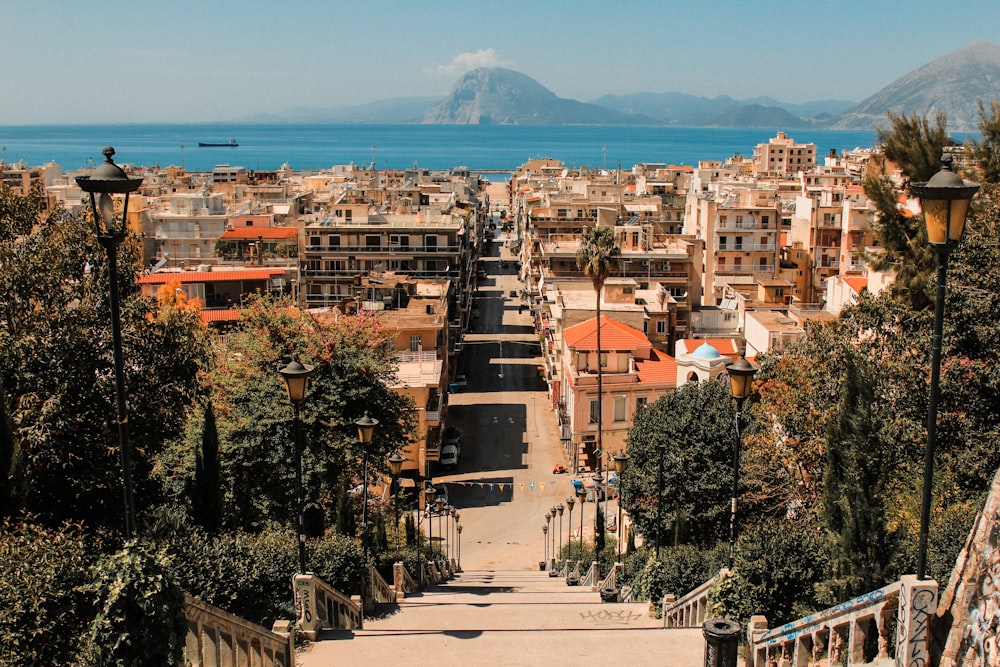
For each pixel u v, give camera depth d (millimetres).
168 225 131750
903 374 29250
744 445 40156
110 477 30922
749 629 17516
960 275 28969
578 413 72375
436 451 71000
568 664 18969
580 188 191250
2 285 31953
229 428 40188
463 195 199125
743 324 78250
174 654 13398
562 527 62625
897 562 18484
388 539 49531
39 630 14969
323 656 19516
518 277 177000
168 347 34750
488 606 28656
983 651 11414
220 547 23141
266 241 125188
